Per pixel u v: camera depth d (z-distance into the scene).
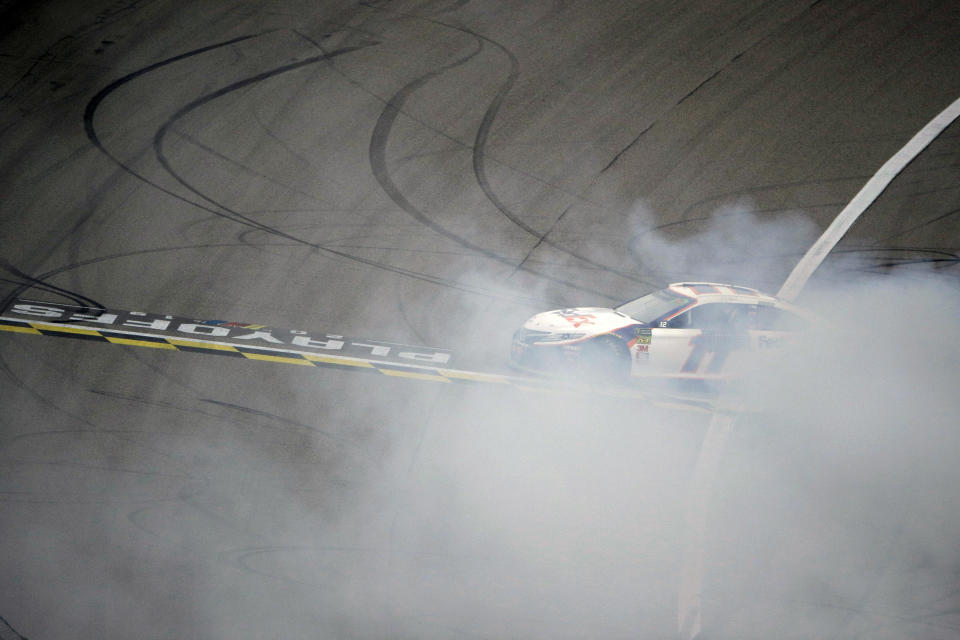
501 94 75.75
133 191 59.97
